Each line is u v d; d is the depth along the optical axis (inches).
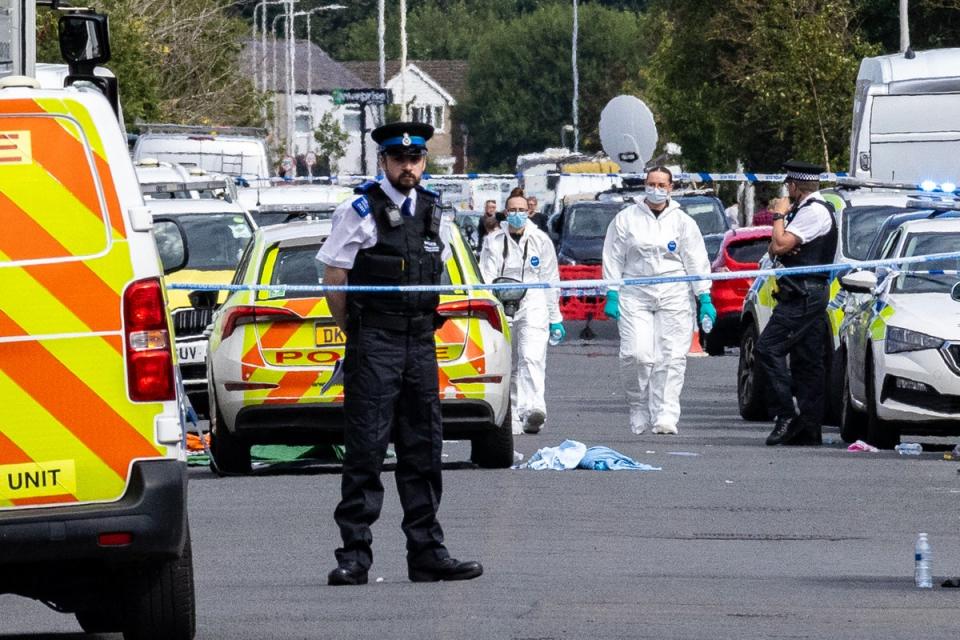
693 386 3142.2
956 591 1179.3
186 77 6565.0
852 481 1774.1
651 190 2236.7
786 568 1283.2
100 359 971.9
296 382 1771.7
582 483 1754.4
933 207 2389.3
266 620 1100.5
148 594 1017.5
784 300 2118.6
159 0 6407.5
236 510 1603.1
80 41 2191.2
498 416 1818.4
